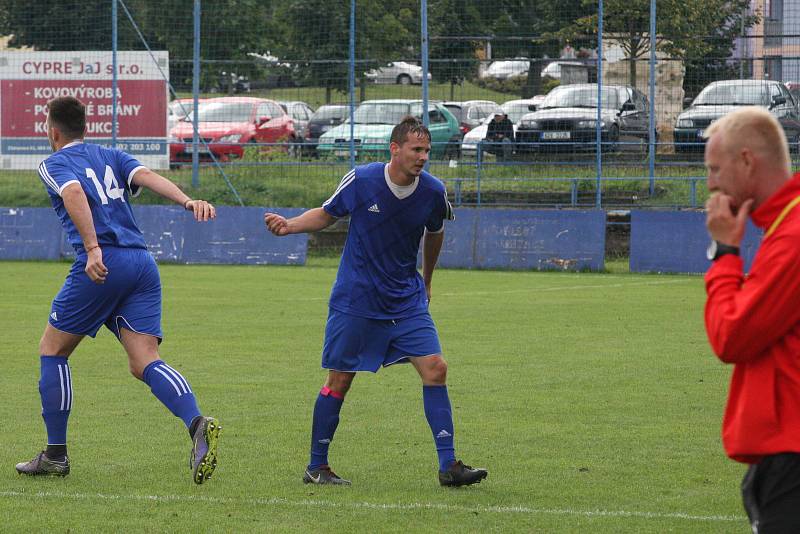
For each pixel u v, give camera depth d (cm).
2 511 2044
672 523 1973
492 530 1930
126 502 2114
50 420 2300
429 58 9125
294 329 4622
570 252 7456
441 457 2253
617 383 3412
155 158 8706
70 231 2286
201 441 2083
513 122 9088
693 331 4578
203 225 7806
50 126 2314
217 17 9681
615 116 8706
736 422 1252
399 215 2238
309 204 8569
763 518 1223
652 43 8256
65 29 9888
